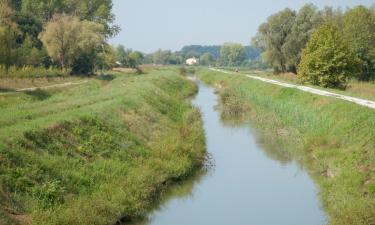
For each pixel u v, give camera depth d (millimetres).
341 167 26438
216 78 107562
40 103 37750
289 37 88562
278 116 45875
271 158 33219
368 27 70375
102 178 22453
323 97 42656
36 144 22141
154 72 108438
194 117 44250
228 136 41125
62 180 20422
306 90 50562
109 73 99188
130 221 20484
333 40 54438
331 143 31000
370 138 27172
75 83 67938
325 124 35469
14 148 20266
